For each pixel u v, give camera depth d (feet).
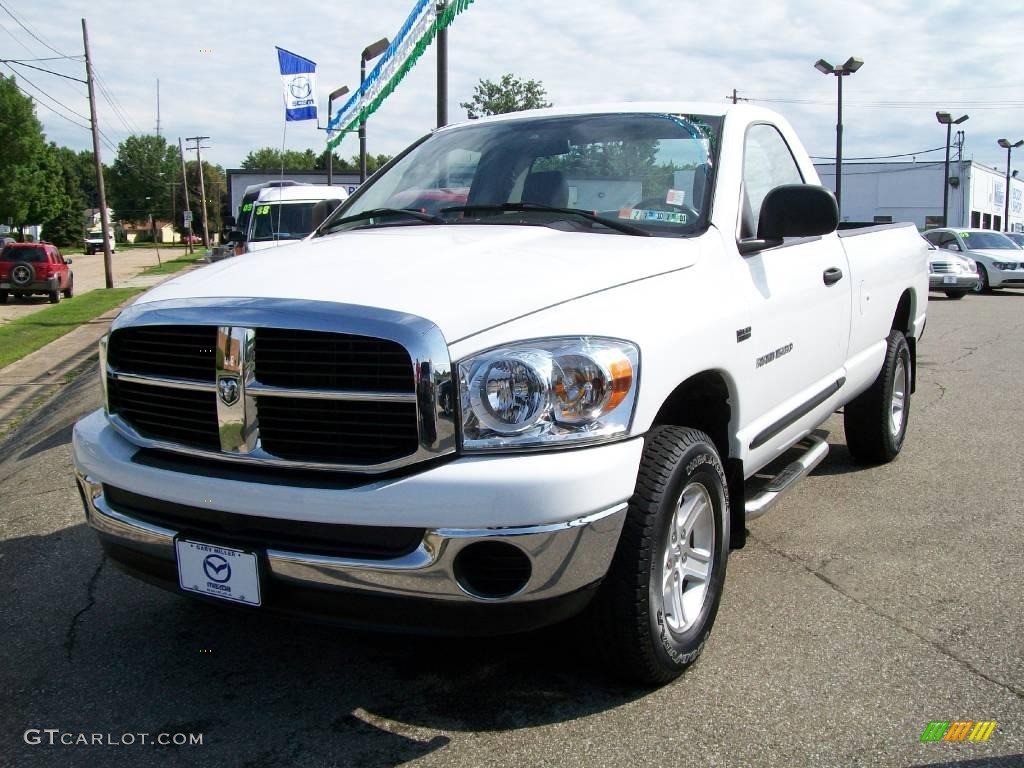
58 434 24.09
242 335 8.82
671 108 13.47
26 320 63.52
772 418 12.65
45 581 13.53
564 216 11.92
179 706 9.86
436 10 31.99
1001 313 55.47
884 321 17.57
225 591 9.09
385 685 10.24
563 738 9.11
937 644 11.06
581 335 8.79
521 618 8.53
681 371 9.73
